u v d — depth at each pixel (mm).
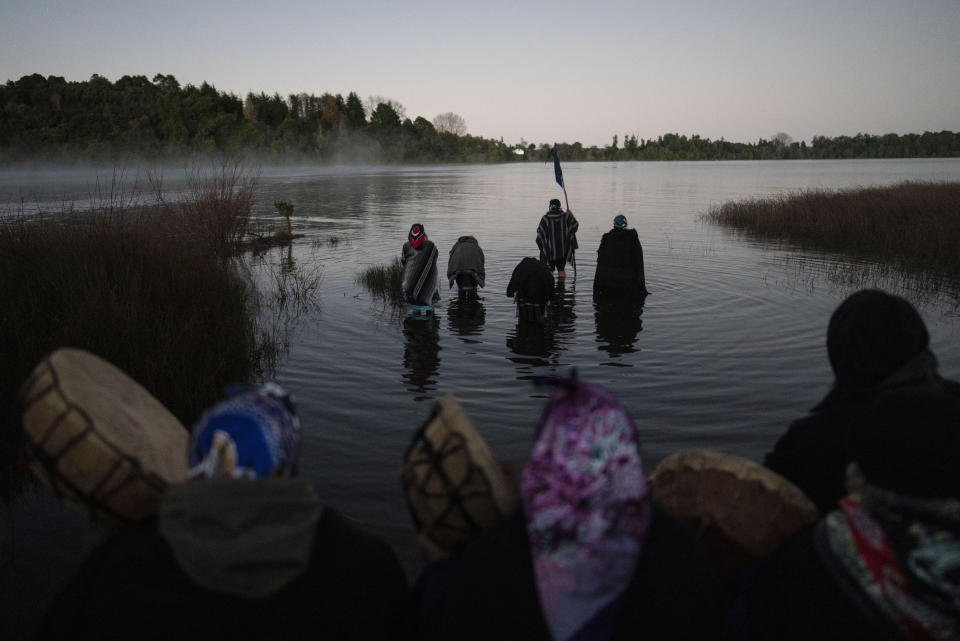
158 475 1486
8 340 5523
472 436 1628
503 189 43562
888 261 12789
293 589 1335
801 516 1829
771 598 1652
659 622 1316
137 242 7762
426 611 1664
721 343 7430
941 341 7414
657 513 1454
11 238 7121
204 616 1305
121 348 5660
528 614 1339
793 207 19328
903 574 1374
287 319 8688
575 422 1314
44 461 1426
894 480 1379
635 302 9578
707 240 16594
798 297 9742
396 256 14172
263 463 1356
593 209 27031
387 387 6156
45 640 1398
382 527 3863
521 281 8352
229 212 14453
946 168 89688
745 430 5156
